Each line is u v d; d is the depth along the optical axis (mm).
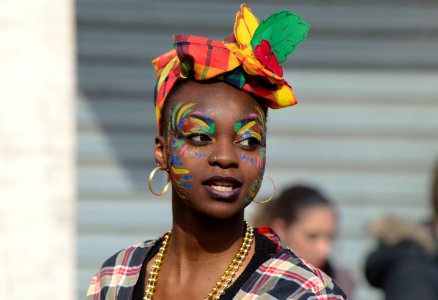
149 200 8570
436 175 5539
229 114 2906
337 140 8797
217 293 2939
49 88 5430
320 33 8852
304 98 8805
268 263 2953
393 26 8891
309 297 2859
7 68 5406
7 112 5398
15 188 5391
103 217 8516
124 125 8617
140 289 3143
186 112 2932
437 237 5500
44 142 5418
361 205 8750
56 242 5418
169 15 8727
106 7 8688
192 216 2988
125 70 8672
